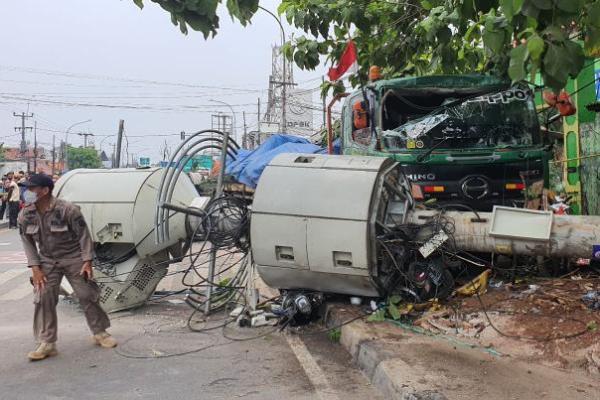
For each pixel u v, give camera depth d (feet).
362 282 19.20
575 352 14.61
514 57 10.29
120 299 23.57
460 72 28.58
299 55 30.91
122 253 24.39
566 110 24.64
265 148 38.32
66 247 17.79
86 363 16.97
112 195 23.63
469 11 13.16
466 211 21.50
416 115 25.57
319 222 18.75
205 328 21.01
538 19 10.61
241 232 21.72
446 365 14.53
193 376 15.76
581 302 17.60
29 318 23.22
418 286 19.72
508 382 13.34
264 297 25.22
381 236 18.92
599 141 29.66
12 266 37.83
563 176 33.17
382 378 14.34
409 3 29.66
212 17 12.79
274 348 18.42
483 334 16.70
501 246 19.24
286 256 19.57
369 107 25.44
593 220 18.67
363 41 31.40
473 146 24.36
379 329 17.99
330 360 17.17
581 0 10.08
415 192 23.17
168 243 24.14
